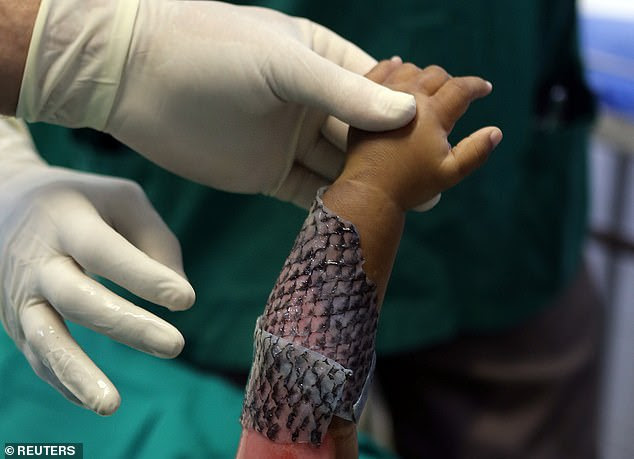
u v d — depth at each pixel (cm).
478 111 93
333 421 58
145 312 62
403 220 60
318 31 71
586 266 121
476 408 110
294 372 57
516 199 103
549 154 104
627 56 143
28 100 64
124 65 64
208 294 93
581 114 108
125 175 91
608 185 183
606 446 158
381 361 112
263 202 90
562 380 111
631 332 183
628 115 127
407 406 115
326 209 59
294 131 67
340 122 67
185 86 64
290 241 91
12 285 65
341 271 58
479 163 59
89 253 63
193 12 65
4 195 68
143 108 65
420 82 62
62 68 63
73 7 63
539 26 100
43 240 64
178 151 67
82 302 62
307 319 57
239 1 86
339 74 62
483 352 108
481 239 97
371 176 59
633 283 184
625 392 172
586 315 117
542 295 106
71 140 93
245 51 64
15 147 75
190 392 85
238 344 93
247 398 59
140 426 81
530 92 98
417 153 59
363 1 87
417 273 94
